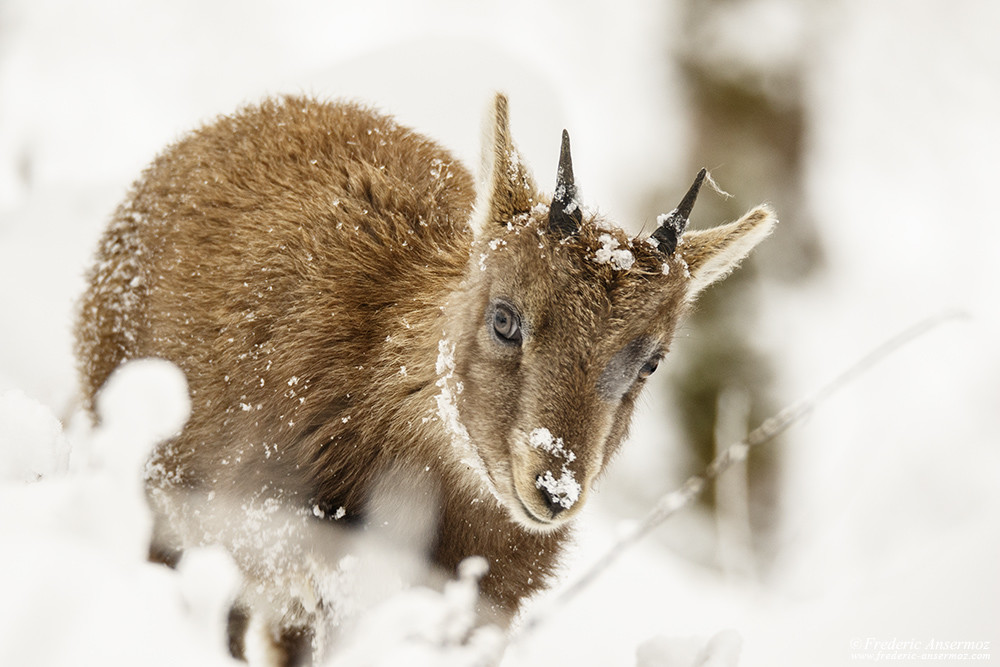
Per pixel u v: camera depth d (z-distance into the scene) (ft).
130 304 39.29
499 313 30.81
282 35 100.53
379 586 33.42
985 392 82.74
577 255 30.12
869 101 88.94
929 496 75.15
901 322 83.41
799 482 72.90
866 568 63.00
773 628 35.06
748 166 77.20
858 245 83.66
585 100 85.46
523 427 29.55
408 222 36.50
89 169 85.10
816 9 81.97
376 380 33.65
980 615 29.35
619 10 86.33
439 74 79.51
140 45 97.14
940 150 90.89
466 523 33.91
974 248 89.20
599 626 41.29
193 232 37.91
